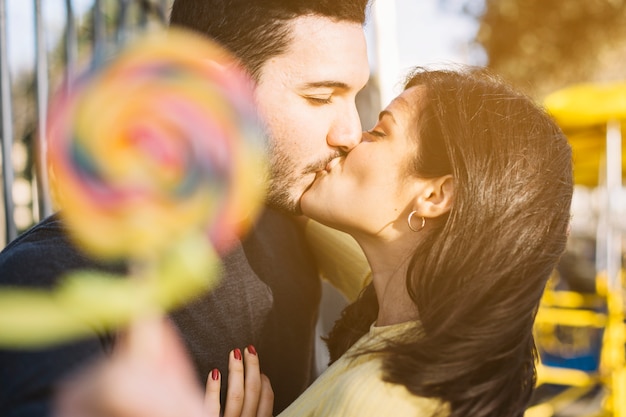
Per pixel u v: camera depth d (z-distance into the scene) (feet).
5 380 2.84
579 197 28.73
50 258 3.16
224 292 4.09
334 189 3.87
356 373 3.43
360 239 3.94
